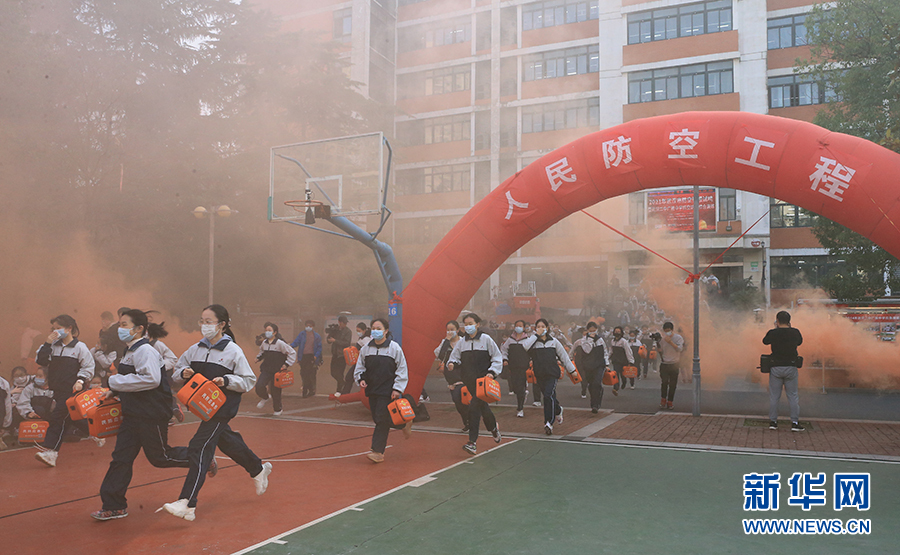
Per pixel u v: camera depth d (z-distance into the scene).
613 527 4.87
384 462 7.30
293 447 8.23
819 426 9.79
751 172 8.88
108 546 4.46
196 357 5.25
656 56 32.38
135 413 5.00
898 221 7.95
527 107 37.34
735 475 6.59
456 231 10.85
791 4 30.89
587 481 6.34
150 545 4.47
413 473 6.72
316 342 14.92
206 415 4.90
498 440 8.40
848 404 12.72
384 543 4.50
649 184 9.62
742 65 30.92
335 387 17.22
